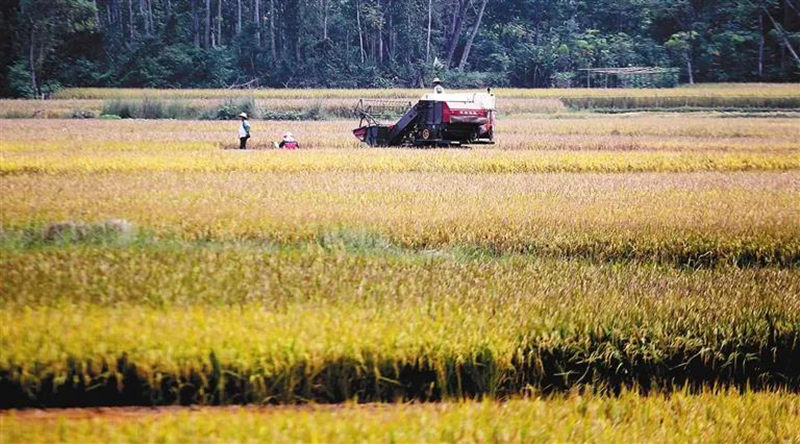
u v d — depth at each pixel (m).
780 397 49.31
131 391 44.84
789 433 44.69
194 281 56.34
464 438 40.06
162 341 45.12
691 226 81.88
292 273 59.78
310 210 84.56
